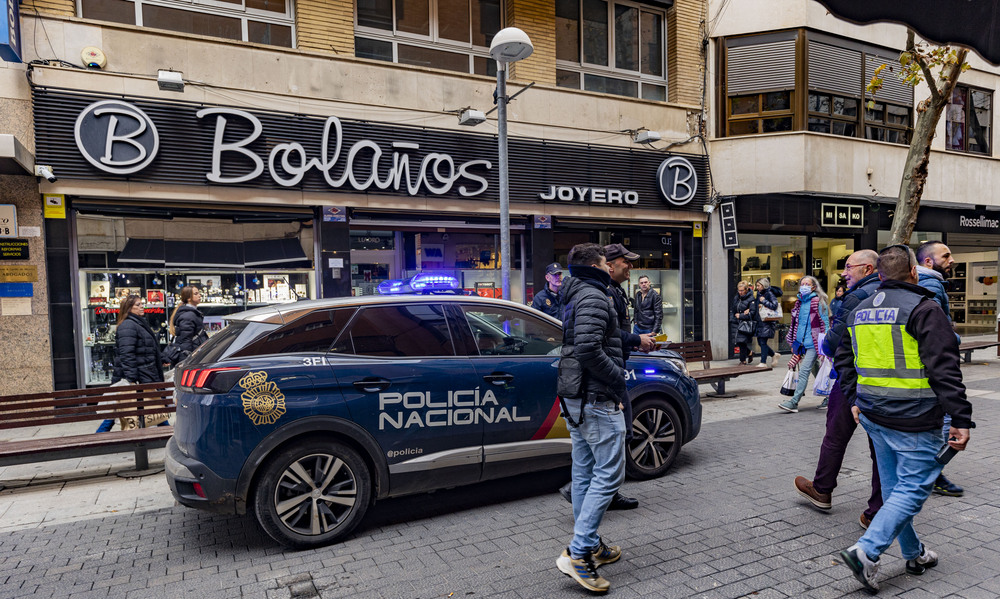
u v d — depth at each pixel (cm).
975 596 297
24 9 756
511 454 430
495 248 1090
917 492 292
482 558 353
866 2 837
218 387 357
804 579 317
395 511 438
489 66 1094
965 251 1697
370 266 998
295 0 931
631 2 1223
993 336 1598
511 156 1060
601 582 304
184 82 830
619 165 1163
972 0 858
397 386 395
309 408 370
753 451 575
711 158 1266
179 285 870
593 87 1188
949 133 1487
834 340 408
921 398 287
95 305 824
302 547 372
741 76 1260
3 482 529
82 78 779
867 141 1301
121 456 614
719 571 328
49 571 349
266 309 400
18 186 756
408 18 1026
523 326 460
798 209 1316
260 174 871
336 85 928
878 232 1426
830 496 414
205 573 342
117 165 789
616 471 311
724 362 1259
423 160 983
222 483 354
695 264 1259
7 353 757
